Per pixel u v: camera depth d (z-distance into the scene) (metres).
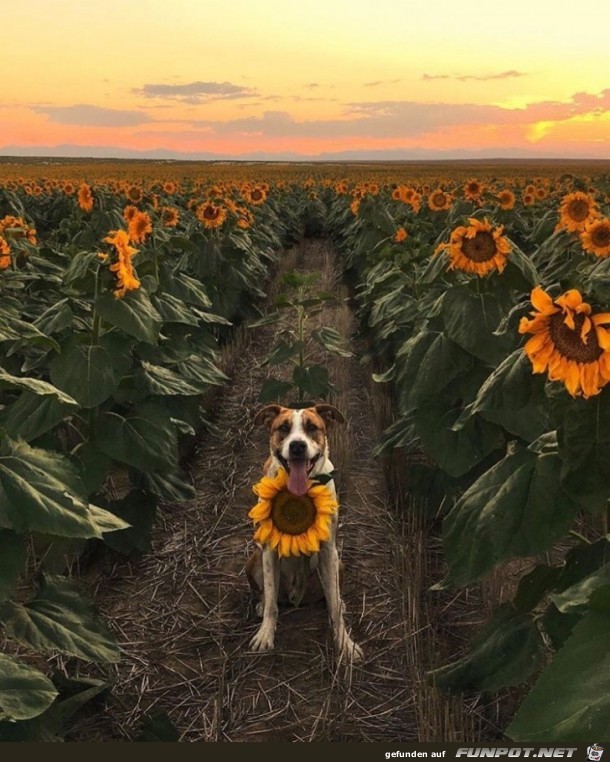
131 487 2.73
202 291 3.12
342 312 5.56
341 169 48.09
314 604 2.09
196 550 2.36
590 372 0.98
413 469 2.49
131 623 1.98
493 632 1.39
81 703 1.38
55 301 3.06
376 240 5.80
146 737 1.46
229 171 39.56
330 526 1.88
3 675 1.08
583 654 0.66
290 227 10.53
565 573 1.30
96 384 1.85
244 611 2.04
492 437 1.92
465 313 1.96
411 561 2.19
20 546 1.07
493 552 1.19
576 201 2.85
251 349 4.85
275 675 1.77
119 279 1.90
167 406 2.58
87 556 2.20
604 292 0.99
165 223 5.23
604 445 1.04
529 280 1.96
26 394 1.85
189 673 1.77
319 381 3.21
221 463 3.07
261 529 1.75
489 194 5.35
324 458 2.10
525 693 1.55
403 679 1.75
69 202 8.43
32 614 1.33
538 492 1.20
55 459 1.11
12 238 3.61
